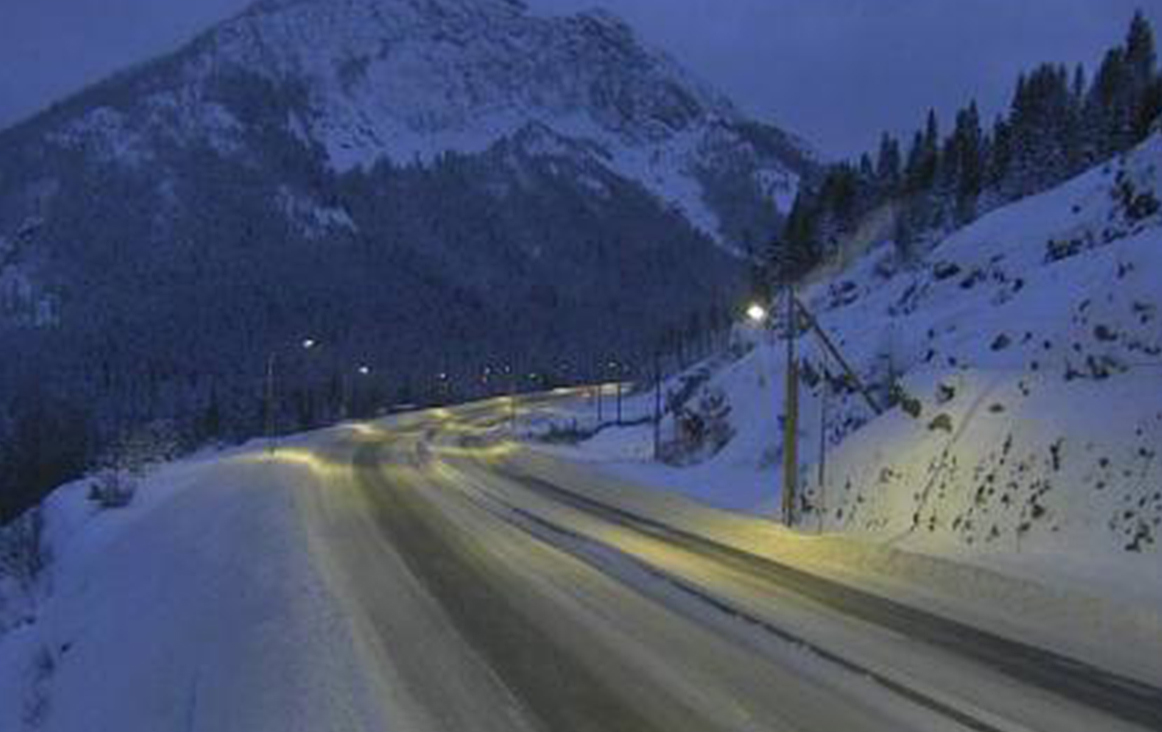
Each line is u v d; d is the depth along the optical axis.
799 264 138.88
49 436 146.00
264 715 16.11
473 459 78.00
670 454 73.19
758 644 19.62
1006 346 39.50
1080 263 42.50
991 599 23.52
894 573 27.27
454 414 148.00
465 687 17.08
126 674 23.66
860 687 16.75
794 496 41.88
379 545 33.59
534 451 87.75
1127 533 26.48
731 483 54.09
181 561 34.56
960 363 40.94
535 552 32.03
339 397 169.38
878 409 43.44
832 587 25.61
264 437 113.94
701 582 26.42
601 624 21.55
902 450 37.03
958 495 32.56
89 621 32.78
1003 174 110.56
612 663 18.44
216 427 149.12
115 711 21.38
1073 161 100.62
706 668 18.00
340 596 24.72
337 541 34.53
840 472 40.31
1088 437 29.81
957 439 34.47
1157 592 22.77
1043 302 40.78
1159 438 28.12
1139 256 36.28
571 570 28.48
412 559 30.56
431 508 45.47
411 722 15.33
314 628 21.36
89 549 48.03
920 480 34.75
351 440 100.25
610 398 168.38
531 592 25.25
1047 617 21.64
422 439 102.88
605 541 34.56
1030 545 28.45
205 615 24.64
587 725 15.15
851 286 106.44
